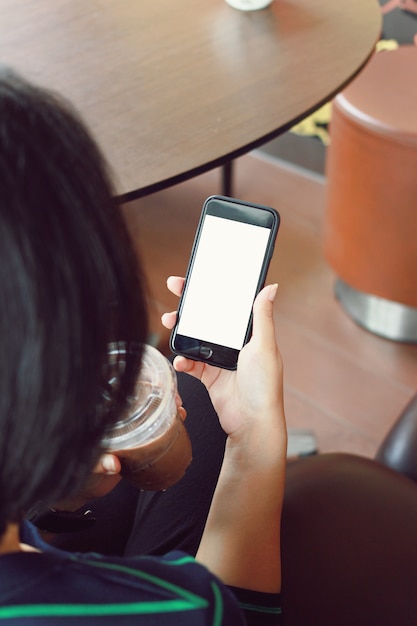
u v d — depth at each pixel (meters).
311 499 0.87
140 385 0.58
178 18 1.19
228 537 0.62
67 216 0.32
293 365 1.66
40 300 0.30
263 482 0.63
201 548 0.62
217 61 1.09
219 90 1.03
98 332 0.34
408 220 1.44
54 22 1.19
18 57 1.10
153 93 1.02
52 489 0.36
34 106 0.33
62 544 0.78
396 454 0.93
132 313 0.38
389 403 1.57
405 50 1.56
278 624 0.63
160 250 1.95
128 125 0.96
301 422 1.55
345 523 0.85
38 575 0.36
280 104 1.00
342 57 1.10
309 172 2.13
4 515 0.35
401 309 1.63
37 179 0.31
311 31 1.16
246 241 0.69
